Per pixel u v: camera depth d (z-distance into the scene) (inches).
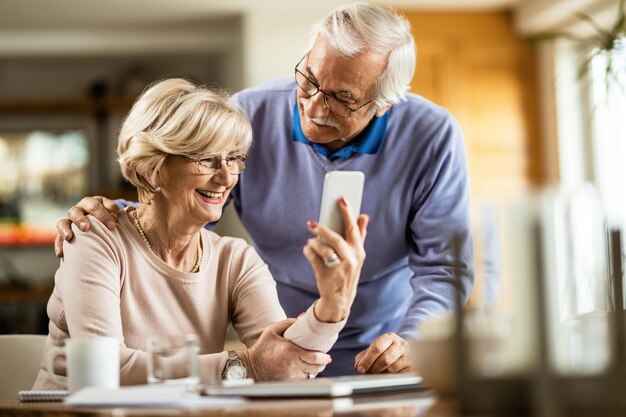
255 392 60.1
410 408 50.7
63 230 83.4
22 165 349.4
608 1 243.1
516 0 272.2
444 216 105.5
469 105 277.3
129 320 83.3
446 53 277.4
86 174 350.9
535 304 46.2
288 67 284.5
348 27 93.1
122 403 55.4
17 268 347.9
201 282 87.4
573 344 46.5
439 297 100.2
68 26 321.1
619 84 142.5
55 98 347.3
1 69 350.6
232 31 326.0
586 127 268.2
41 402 64.1
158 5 294.8
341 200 69.7
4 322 334.0
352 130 98.0
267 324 88.7
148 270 84.8
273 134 108.0
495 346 46.8
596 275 48.9
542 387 45.8
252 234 111.1
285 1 281.9
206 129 82.0
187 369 62.4
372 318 109.8
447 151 106.0
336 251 70.0
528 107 277.7
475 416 46.6
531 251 46.6
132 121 84.4
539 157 276.7
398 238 107.8
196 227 85.4
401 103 106.7
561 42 269.7
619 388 45.3
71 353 64.0
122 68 353.7
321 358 73.9
